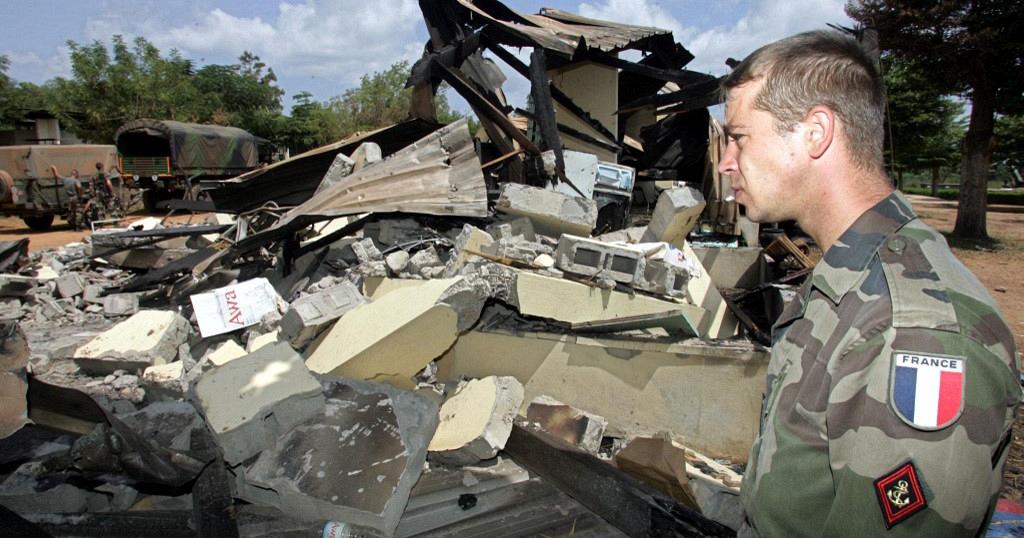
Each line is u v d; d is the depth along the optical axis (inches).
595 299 132.0
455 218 193.8
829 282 44.6
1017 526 97.4
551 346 139.9
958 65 525.7
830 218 46.8
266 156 889.5
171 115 1240.2
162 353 161.8
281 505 96.7
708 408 131.3
